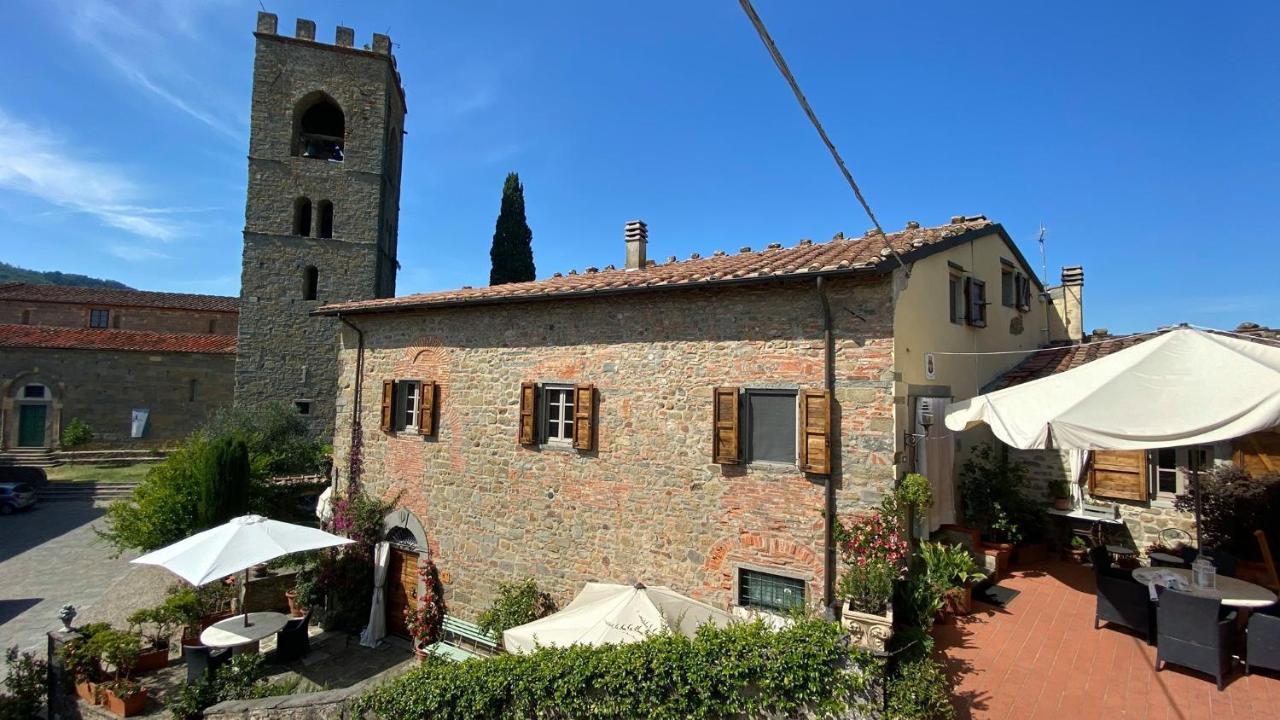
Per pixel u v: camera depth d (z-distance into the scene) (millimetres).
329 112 29750
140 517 15508
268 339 26594
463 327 12555
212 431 23266
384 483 13555
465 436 12305
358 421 14156
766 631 6996
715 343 9352
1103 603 7340
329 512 14125
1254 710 5523
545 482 11102
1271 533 8484
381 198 28453
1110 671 6395
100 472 29812
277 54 27328
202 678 9922
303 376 26875
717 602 9031
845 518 8125
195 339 35469
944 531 9250
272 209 26984
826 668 6414
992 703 6008
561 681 6961
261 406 25219
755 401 9047
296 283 27109
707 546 9211
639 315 10164
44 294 35562
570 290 10430
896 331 8000
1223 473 9180
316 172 27609
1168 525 9711
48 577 17797
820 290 8242
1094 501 10523
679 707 6590
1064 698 5992
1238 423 5582
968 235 10250
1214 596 6340
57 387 32125
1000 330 12031
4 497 24266
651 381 9953
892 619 6953
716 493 9188
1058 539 10609
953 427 7941
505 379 11805
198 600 12930
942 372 9477
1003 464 10406
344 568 13422
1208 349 6340
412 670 7930
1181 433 5832
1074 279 14664
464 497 12219
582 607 8258
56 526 22953
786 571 8484
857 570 7418
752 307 9055
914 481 7754
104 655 10875
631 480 10055
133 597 16281
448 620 11953
